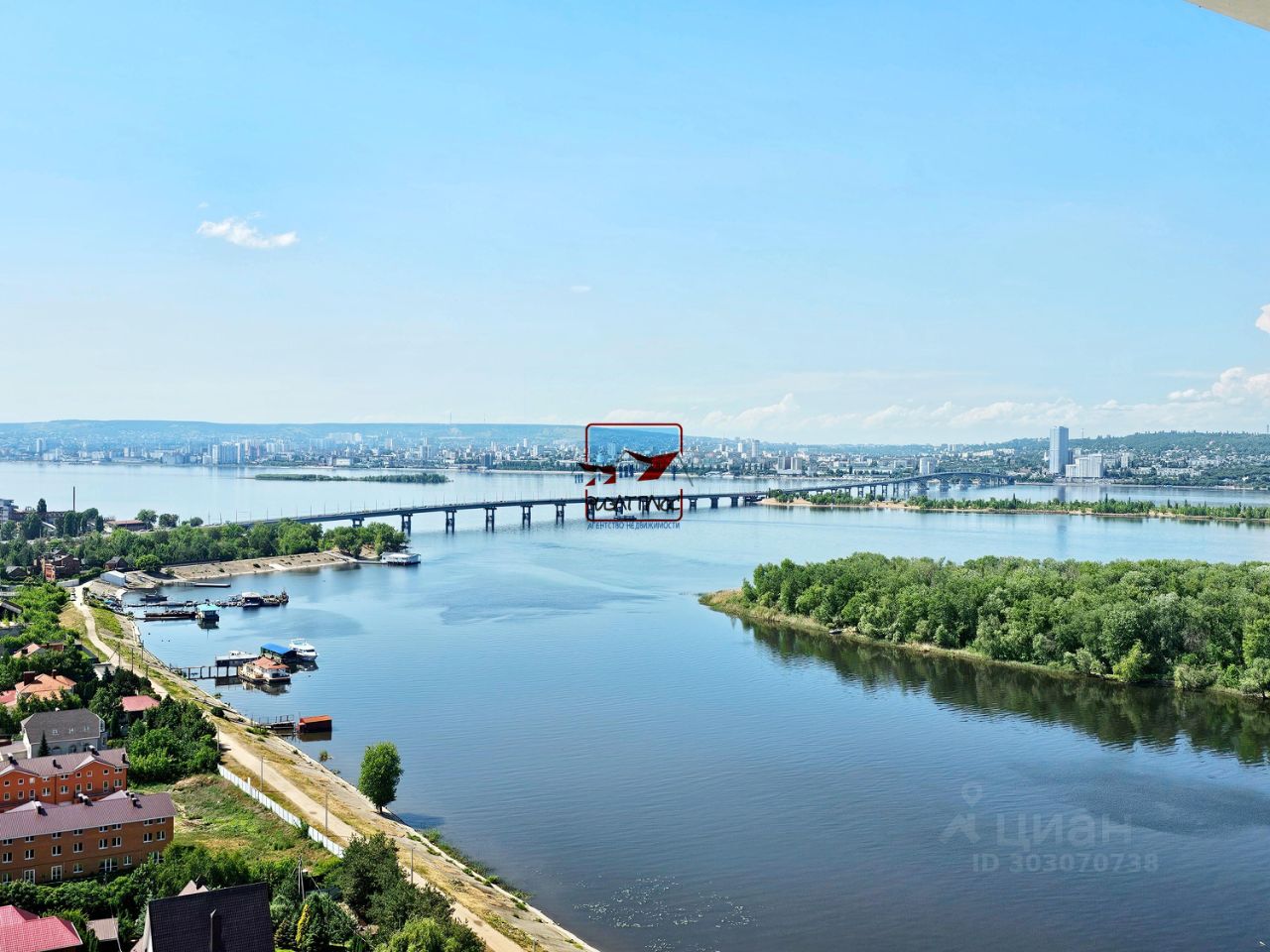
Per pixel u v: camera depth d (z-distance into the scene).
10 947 77.69
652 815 122.88
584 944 91.44
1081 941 92.06
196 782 127.88
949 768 138.75
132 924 86.44
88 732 138.12
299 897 92.81
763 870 107.50
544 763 142.88
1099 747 147.62
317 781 132.12
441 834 117.81
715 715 167.00
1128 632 190.25
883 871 106.75
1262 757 142.00
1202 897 99.81
